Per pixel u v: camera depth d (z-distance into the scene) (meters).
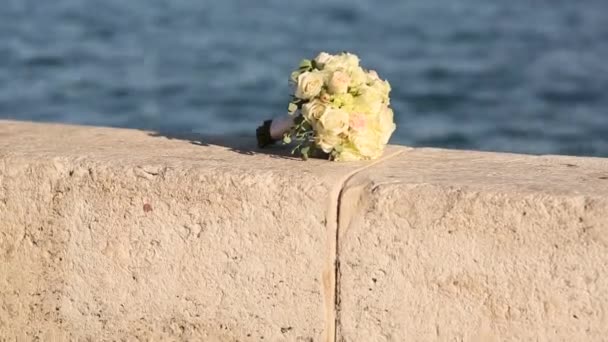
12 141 3.82
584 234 2.93
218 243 3.30
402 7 35.09
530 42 28.12
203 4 35.72
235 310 3.32
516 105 20.28
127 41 28.02
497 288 3.04
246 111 20.08
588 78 22.78
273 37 29.17
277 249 3.25
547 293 2.99
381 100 3.62
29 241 3.51
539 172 3.36
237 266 3.29
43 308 3.53
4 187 3.50
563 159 3.62
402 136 18.17
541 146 17.53
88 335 3.50
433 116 19.52
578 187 3.08
